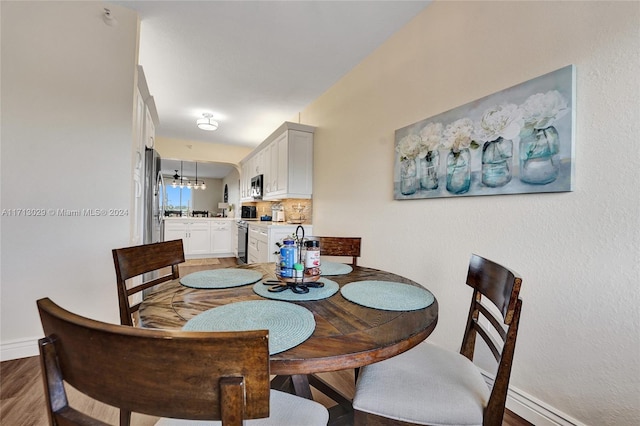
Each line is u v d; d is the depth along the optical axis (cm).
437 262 190
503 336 92
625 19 110
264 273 142
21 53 183
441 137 185
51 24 189
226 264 549
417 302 103
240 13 208
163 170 852
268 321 82
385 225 238
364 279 137
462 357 113
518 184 142
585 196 120
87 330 45
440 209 188
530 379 139
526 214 141
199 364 43
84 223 197
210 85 322
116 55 203
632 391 108
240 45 246
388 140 236
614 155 113
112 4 202
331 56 263
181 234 602
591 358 119
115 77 203
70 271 194
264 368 43
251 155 552
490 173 155
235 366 43
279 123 453
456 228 177
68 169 193
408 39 216
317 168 363
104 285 201
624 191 110
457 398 89
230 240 647
